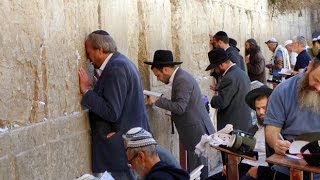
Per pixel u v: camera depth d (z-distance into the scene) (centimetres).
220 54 695
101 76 488
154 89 695
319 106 394
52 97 438
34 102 411
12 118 382
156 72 614
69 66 466
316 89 390
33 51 408
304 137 378
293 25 1988
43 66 424
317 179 393
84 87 487
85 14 499
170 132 741
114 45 494
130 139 387
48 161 428
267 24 1562
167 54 607
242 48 1223
